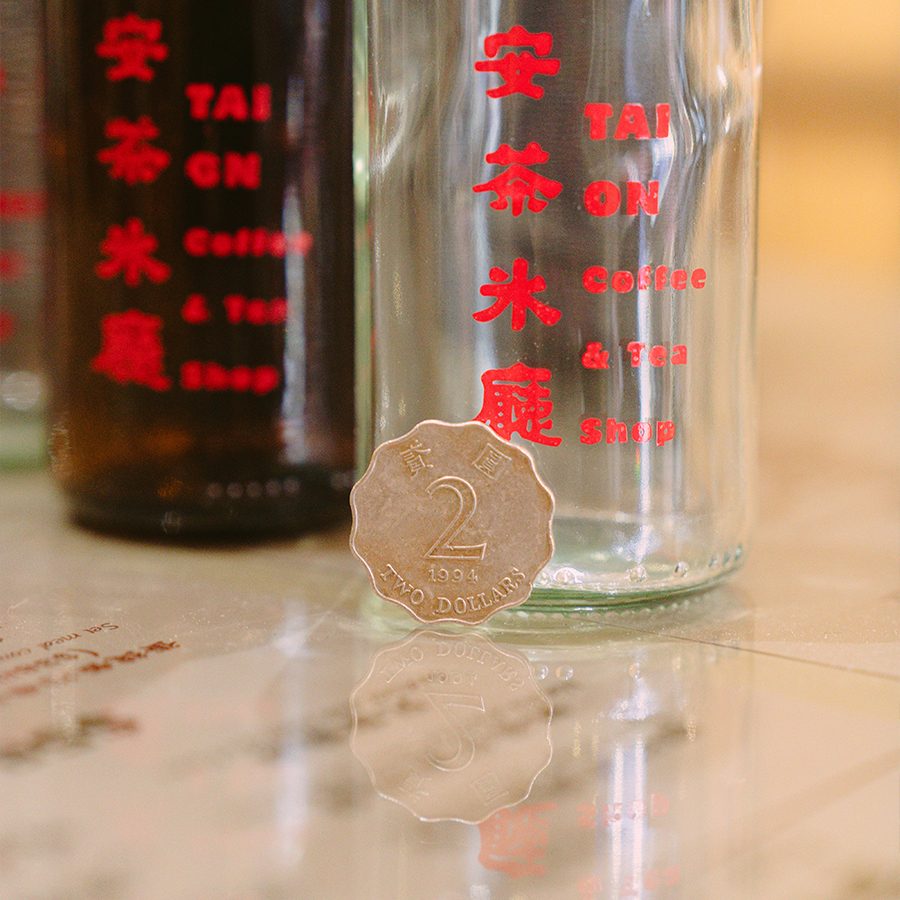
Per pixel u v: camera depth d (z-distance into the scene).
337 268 0.37
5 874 0.25
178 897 0.24
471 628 0.32
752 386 0.34
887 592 0.34
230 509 0.36
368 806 0.26
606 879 0.25
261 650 0.31
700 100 0.33
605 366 0.32
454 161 0.32
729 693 0.29
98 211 0.36
